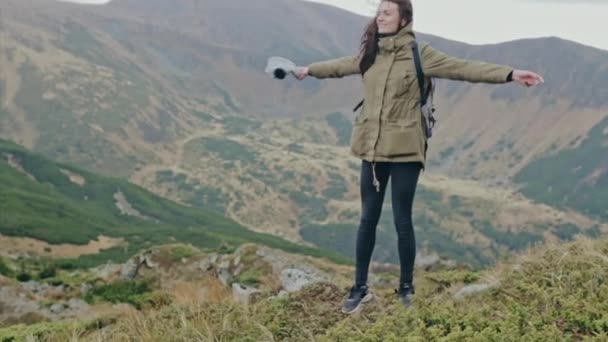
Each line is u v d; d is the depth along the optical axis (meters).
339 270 23.41
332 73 6.15
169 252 31.41
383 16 5.63
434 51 5.56
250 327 5.93
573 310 4.97
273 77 6.40
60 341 7.09
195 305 6.96
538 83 5.09
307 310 6.29
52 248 140.00
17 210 157.62
